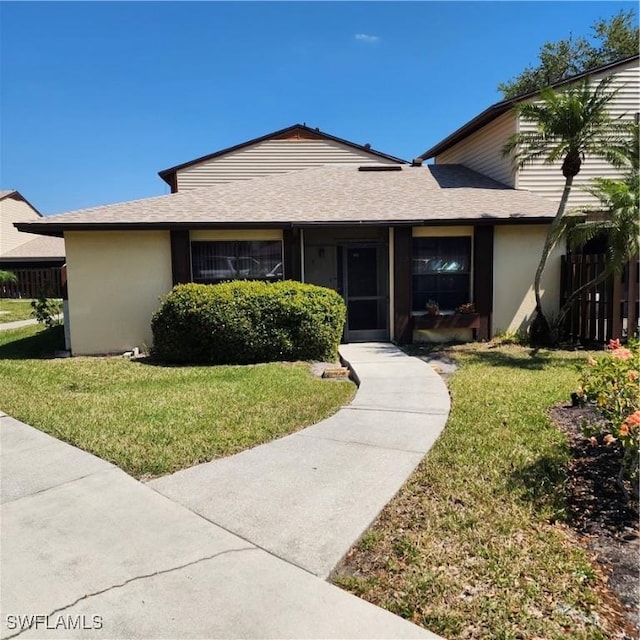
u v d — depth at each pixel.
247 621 2.12
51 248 28.94
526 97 11.34
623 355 3.67
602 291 9.23
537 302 9.86
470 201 10.85
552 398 5.55
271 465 3.82
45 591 2.34
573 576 2.43
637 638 2.02
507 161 11.98
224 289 8.46
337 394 6.04
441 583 2.38
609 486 3.35
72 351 9.54
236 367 7.96
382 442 4.29
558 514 3.00
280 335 8.42
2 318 16.28
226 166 18.81
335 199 11.00
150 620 2.13
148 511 3.12
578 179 11.69
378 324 10.87
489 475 3.55
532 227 10.35
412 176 13.04
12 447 4.32
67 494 3.39
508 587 2.35
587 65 26.81
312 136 19.09
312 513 3.05
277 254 10.05
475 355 8.82
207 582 2.39
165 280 9.64
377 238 10.77
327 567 2.51
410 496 3.28
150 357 9.20
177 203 10.50
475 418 4.89
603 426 4.25
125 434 4.58
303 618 2.14
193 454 4.09
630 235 8.15
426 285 10.50
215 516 3.04
